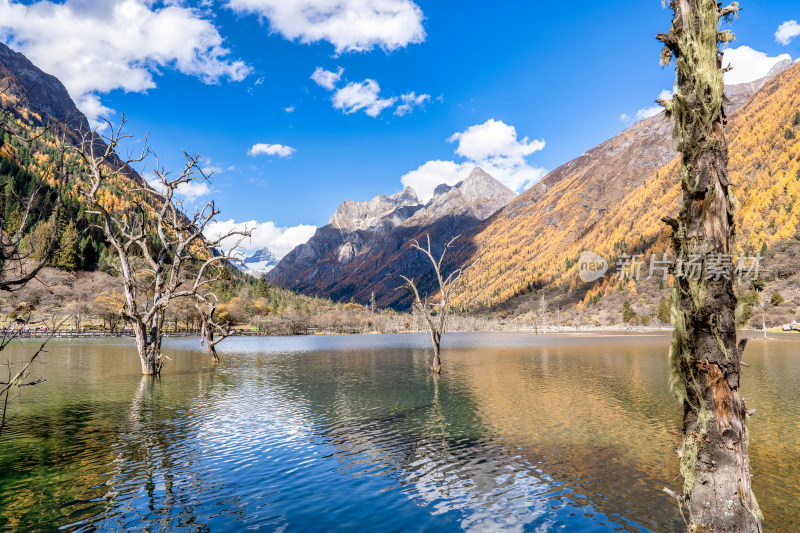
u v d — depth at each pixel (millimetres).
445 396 26266
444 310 38500
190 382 31078
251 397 25672
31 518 9820
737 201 7098
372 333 192625
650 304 194125
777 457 14430
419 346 86000
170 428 17984
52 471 12789
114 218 30297
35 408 21672
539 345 85000
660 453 14891
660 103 7934
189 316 112625
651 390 28141
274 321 153375
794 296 136375
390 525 9758
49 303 89312
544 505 10852
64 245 8031
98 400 23875
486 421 19688
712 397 6855
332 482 12297
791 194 193750
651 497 11289
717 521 6523
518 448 15562
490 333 182750
